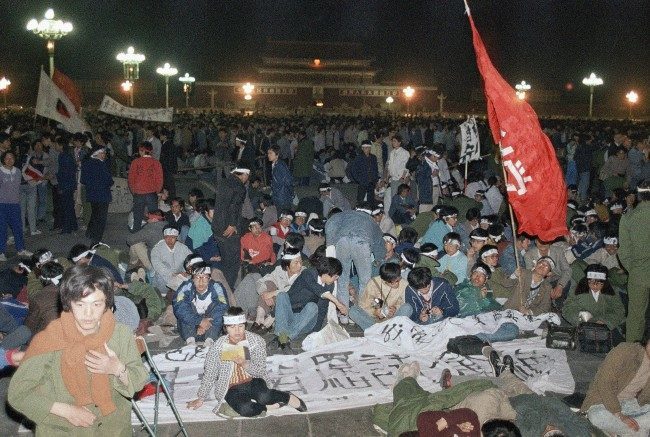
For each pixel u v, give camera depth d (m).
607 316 8.97
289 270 8.93
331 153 26.28
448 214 11.26
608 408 5.92
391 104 68.88
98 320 3.78
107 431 4.00
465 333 8.43
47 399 3.78
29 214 14.23
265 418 6.44
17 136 20.41
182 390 6.94
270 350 8.31
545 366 7.77
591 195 19.19
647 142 20.38
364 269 9.44
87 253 8.52
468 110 69.38
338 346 8.09
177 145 28.44
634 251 8.00
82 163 13.25
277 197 14.20
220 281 9.21
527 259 10.07
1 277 8.61
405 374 6.74
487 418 5.44
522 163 8.83
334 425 6.33
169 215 11.75
